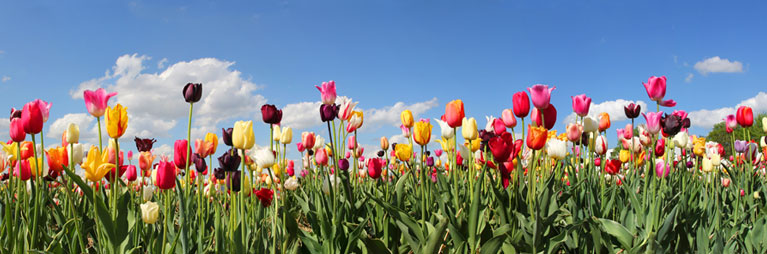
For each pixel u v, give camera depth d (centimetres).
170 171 128
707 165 189
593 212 173
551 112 156
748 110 205
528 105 156
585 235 159
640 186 214
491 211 179
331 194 178
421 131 149
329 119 166
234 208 141
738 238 169
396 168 323
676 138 205
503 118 176
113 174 144
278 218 165
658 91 153
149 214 129
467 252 156
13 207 153
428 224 155
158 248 139
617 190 194
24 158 156
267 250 154
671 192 195
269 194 149
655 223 147
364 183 304
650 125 151
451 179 215
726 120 227
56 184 272
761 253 166
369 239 156
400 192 179
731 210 202
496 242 143
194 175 226
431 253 144
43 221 157
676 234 164
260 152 144
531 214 148
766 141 277
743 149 229
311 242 162
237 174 140
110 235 125
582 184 187
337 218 165
